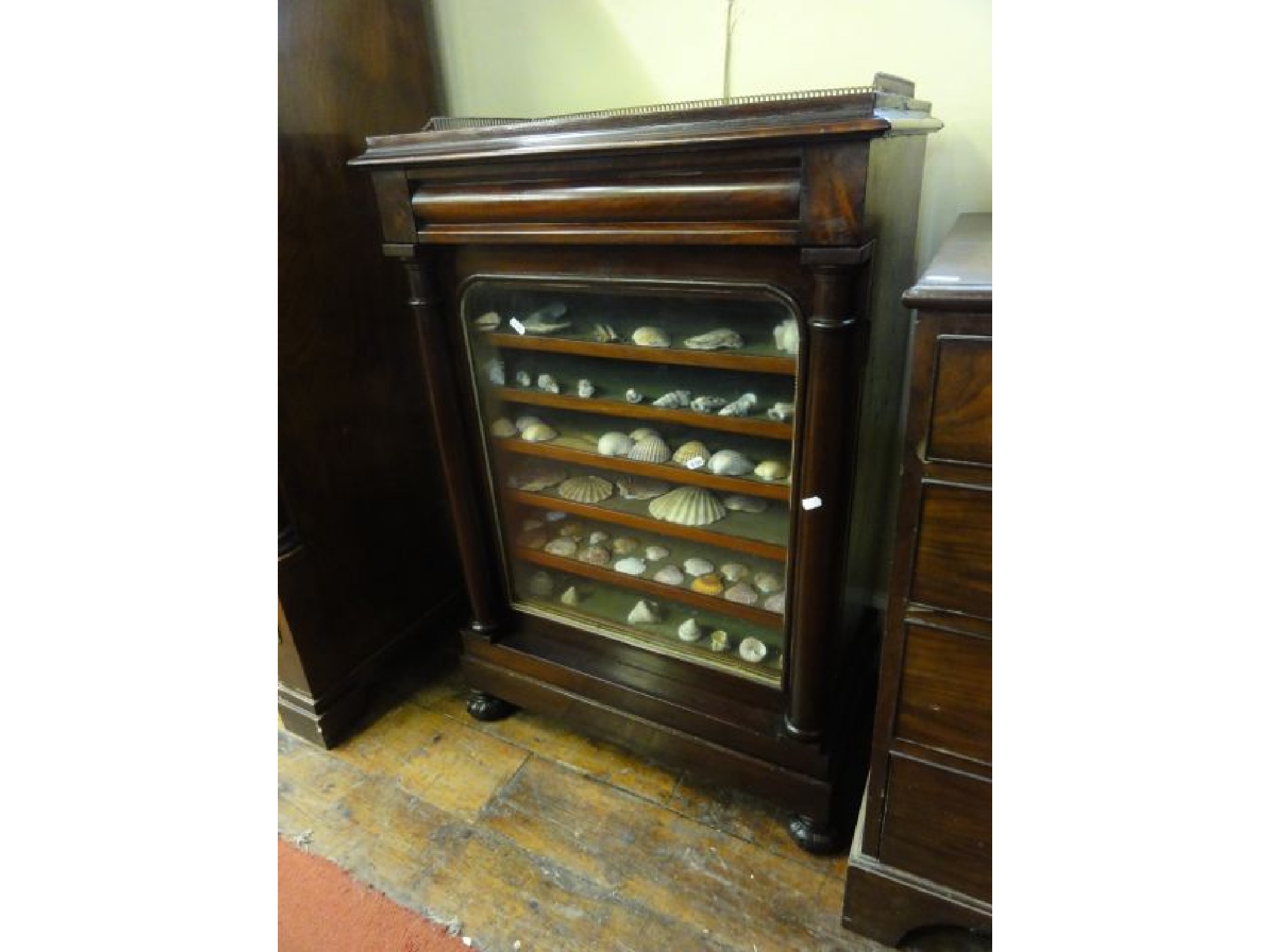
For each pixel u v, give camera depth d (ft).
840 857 3.08
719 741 3.19
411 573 4.33
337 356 3.59
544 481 3.65
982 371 1.74
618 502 3.41
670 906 2.89
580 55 3.67
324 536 3.65
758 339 2.74
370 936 2.80
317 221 3.36
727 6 3.26
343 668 3.86
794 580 2.74
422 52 3.85
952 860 2.44
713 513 3.18
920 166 2.94
